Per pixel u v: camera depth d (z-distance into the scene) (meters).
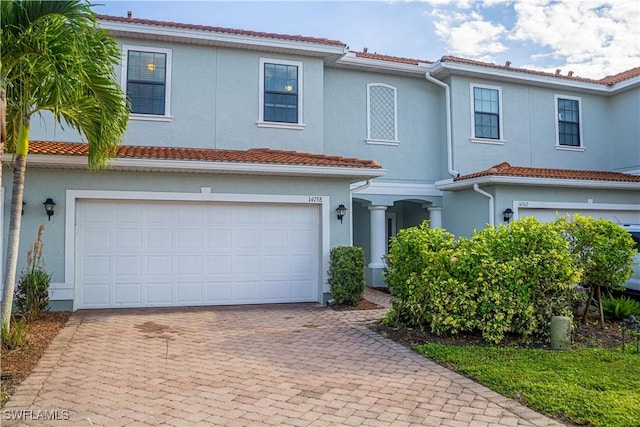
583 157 17.95
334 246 12.08
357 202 17.59
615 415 4.64
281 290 11.95
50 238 10.32
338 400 5.28
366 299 12.74
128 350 7.38
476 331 8.41
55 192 10.40
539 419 4.73
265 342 7.96
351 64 15.33
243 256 11.72
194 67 13.56
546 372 6.08
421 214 17.86
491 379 5.84
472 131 16.22
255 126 13.94
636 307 9.87
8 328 7.23
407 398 5.34
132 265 11.01
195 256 11.41
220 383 5.85
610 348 7.60
